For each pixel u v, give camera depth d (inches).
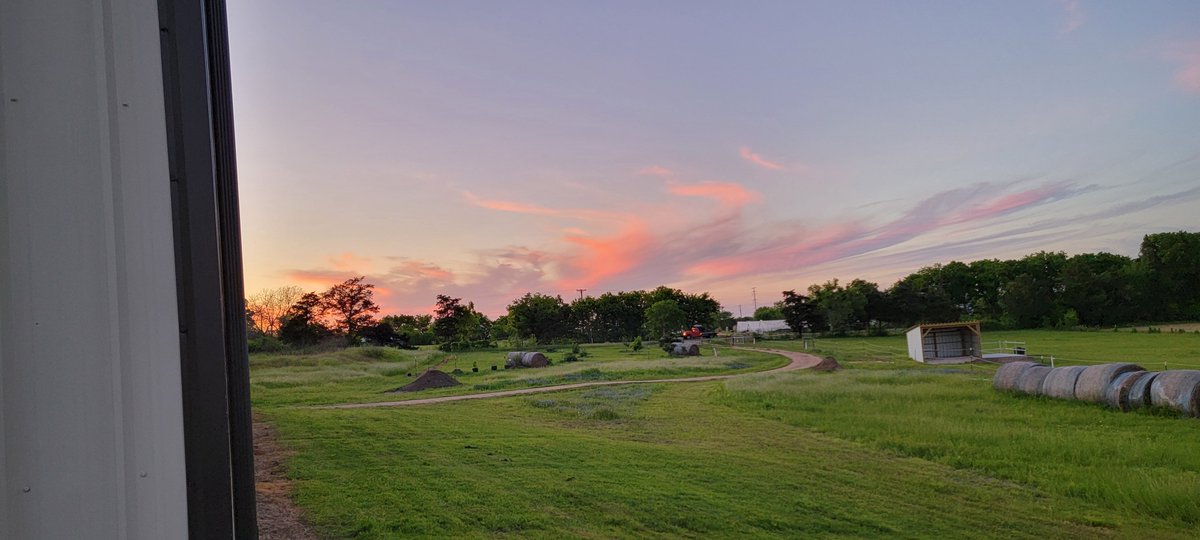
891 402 669.3
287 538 217.9
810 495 302.5
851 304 2284.7
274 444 402.3
